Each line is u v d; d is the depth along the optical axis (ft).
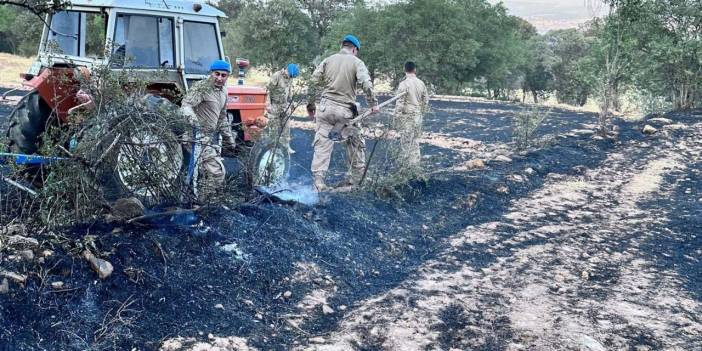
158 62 20.52
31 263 12.14
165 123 15.58
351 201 21.24
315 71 22.97
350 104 22.76
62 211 14.02
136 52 20.03
